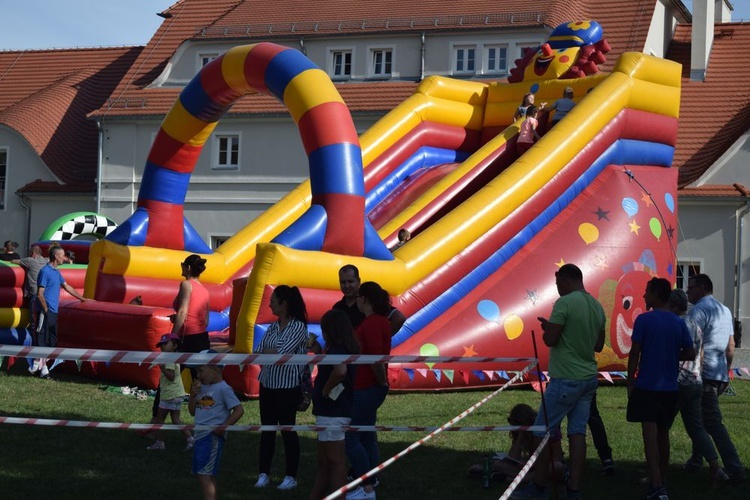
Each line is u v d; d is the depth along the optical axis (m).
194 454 7.42
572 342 8.06
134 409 11.74
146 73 32.88
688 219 27.23
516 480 6.94
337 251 12.82
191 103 14.77
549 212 15.27
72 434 10.22
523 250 14.86
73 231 25.30
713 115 29.31
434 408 12.37
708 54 31.22
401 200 16.36
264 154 30.59
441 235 13.96
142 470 8.89
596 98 16.02
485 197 14.52
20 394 12.54
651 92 16.62
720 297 26.97
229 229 30.94
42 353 6.00
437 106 17.89
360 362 7.02
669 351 8.28
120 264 15.09
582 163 15.62
